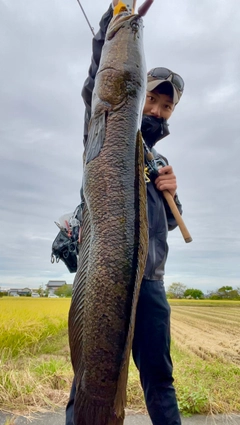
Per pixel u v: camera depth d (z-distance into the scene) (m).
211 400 3.38
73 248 2.44
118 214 1.52
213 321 19.27
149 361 2.13
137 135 1.64
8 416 3.09
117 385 1.38
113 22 1.88
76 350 1.50
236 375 5.03
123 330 1.43
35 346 8.16
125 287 1.46
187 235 2.29
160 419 2.06
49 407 3.31
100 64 1.80
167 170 2.41
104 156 1.59
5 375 3.72
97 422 1.39
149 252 2.24
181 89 2.65
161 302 2.21
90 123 1.73
